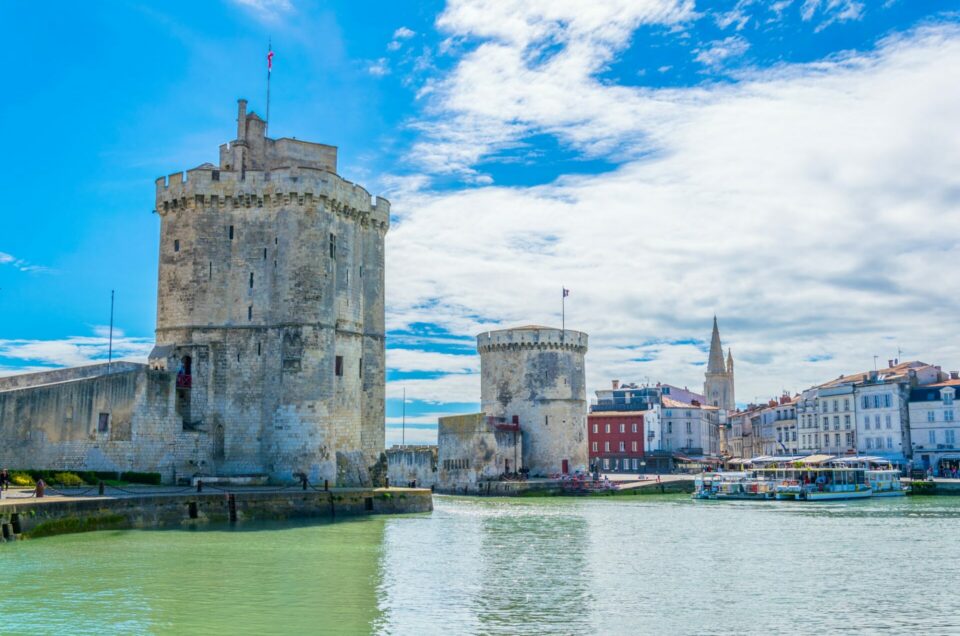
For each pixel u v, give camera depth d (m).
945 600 33.38
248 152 73.69
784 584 36.72
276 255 68.31
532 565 41.41
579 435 117.06
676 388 175.38
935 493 100.12
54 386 58.03
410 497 67.81
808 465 112.38
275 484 65.06
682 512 75.56
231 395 67.69
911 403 120.62
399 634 27.30
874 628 28.88
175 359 66.62
